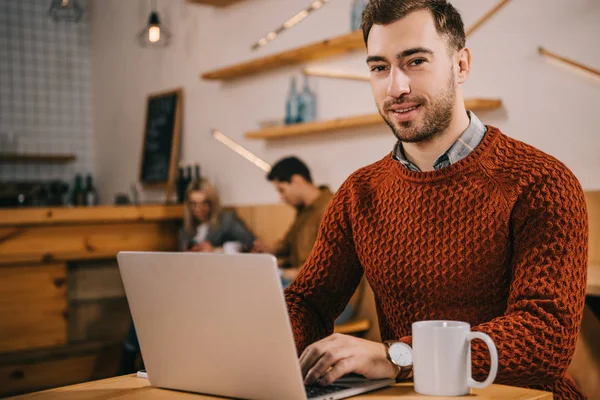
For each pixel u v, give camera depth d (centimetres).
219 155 470
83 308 384
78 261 383
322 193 362
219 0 444
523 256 123
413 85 127
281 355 95
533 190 126
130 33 562
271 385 98
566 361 114
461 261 131
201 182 425
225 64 462
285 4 409
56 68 603
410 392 102
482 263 130
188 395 109
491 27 300
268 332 96
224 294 100
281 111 416
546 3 278
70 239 386
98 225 399
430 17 126
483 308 132
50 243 377
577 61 268
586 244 125
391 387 106
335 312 150
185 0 473
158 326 111
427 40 125
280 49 415
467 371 99
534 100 285
